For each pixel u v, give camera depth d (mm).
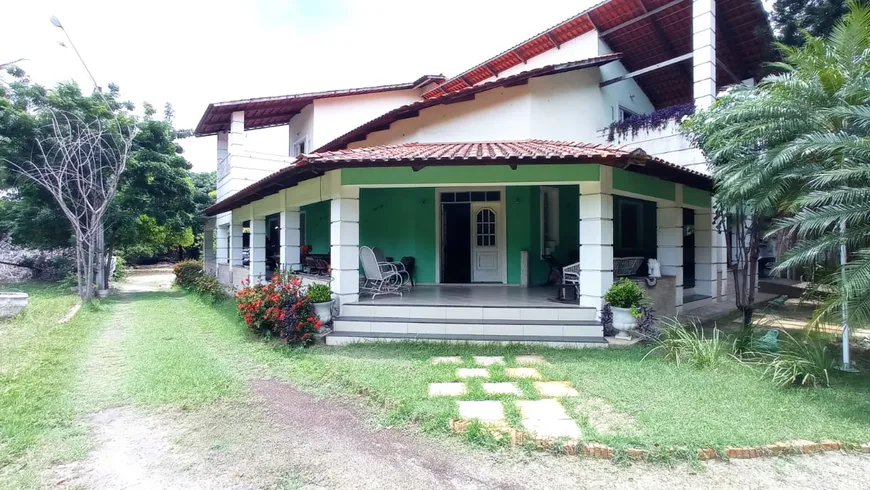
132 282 21500
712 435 3789
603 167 7117
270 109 14602
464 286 10484
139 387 5230
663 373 5480
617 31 11094
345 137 11312
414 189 10992
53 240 15578
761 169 5562
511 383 5238
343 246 7648
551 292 9367
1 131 13227
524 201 10633
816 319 5477
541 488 3215
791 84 5645
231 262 14195
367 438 3979
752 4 10375
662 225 9375
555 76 10555
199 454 3711
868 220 4832
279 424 4277
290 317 6914
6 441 3857
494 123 10500
